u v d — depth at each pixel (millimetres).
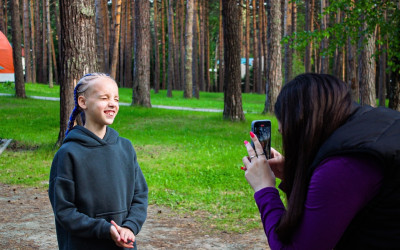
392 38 10164
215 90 56438
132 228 2064
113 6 39219
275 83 20562
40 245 4246
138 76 21859
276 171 1756
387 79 41750
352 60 19609
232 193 6590
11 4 23547
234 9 16219
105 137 2121
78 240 2014
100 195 2023
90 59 9664
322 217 1214
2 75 25281
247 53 47625
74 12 9336
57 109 19531
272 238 1365
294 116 1385
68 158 1981
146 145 11688
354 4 10078
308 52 33031
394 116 1283
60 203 1947
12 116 17062
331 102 1338
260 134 1762
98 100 2078
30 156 9500
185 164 8906
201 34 46688
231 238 4520
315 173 1267
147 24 21812
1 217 5230
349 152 1209
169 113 19656
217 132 14445
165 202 5973
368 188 1193
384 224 1214
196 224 5023
